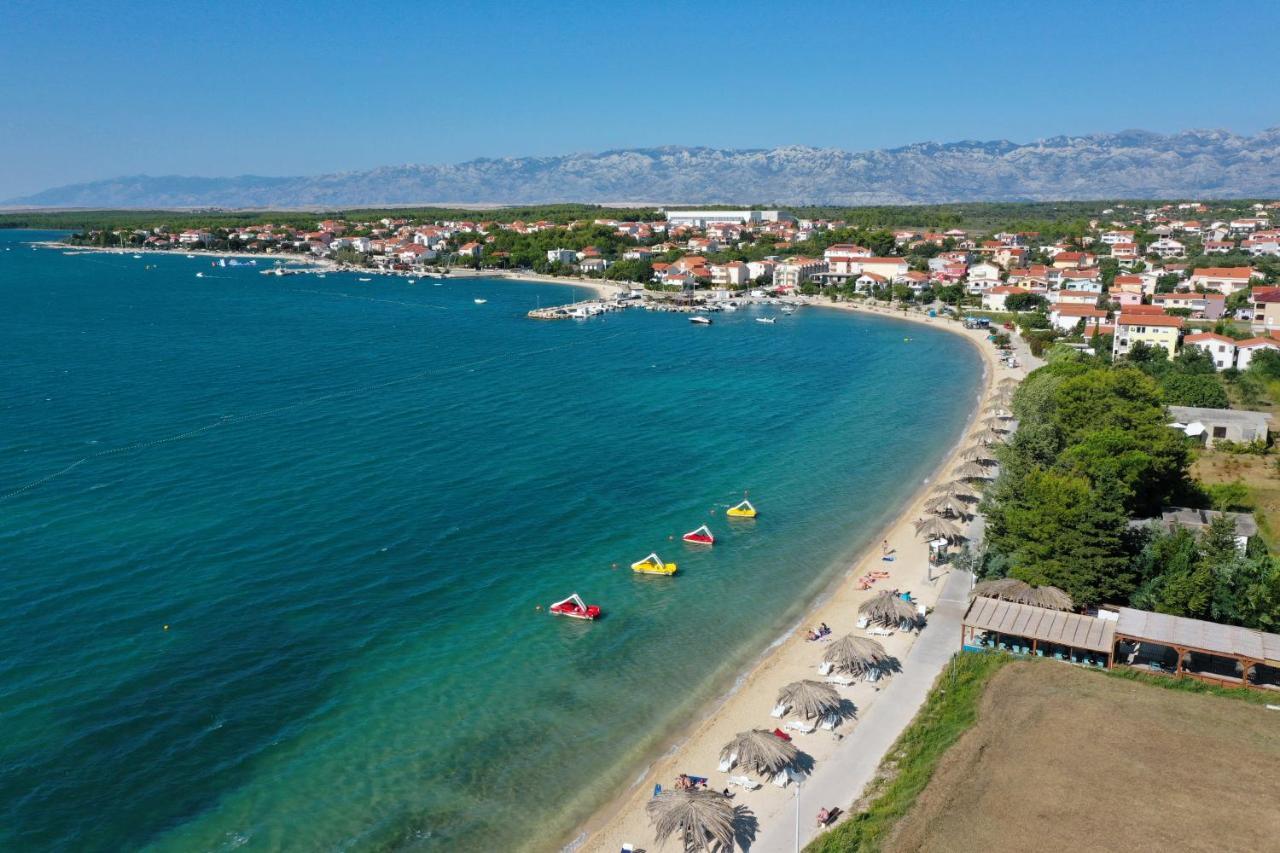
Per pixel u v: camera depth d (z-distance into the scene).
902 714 63.69
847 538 98.12
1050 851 47.12
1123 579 74.62
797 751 59.62
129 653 69.19
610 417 147.50
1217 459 119.50
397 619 76.81
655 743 61.59
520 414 147.38
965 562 87.38
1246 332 197.00
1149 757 55.28
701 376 185.12
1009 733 58.34
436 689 67.12
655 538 97.00
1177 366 167.12
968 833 48.78
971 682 66.06
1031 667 67.00
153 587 79.94
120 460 114.94
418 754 59.81
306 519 97.12
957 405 161.00
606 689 68.12
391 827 53.25
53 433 126.00
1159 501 97.81
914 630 75.94
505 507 103.69
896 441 136.50
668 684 68.94
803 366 198.88
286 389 159.75
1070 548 75.62
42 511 96.56
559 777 58.03
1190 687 63.88
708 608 81.44
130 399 148.00
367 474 112.81
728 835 49.34
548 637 75.31
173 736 60.03
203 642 71.38
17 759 56.88
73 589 78.88
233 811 53.91
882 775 56.66
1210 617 71.06
